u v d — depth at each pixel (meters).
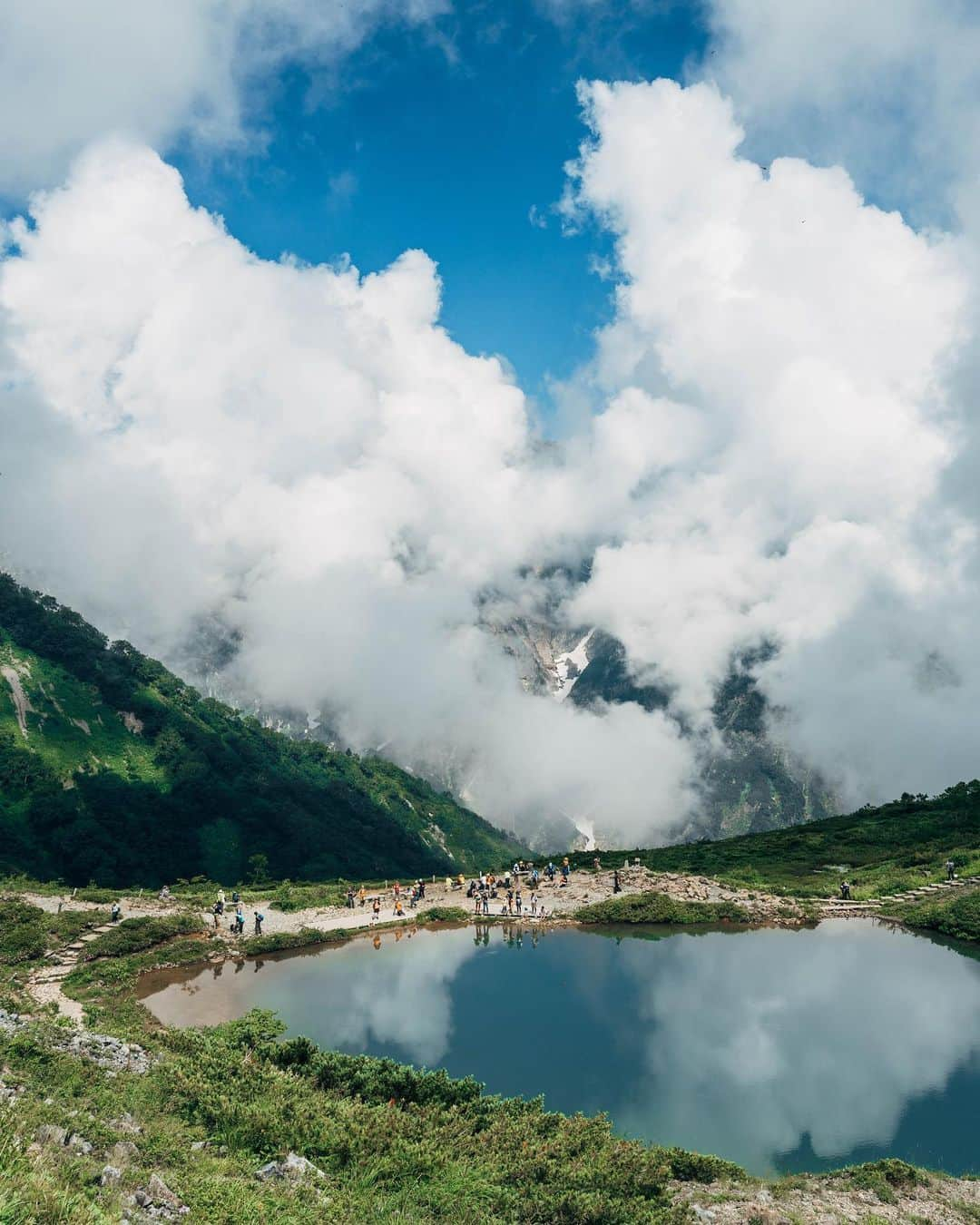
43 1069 19.11
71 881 125.50
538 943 46.97
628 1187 17.38
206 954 44.12
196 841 149.88
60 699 165.00
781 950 44.72
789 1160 22.06
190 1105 18.97
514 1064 29.08
